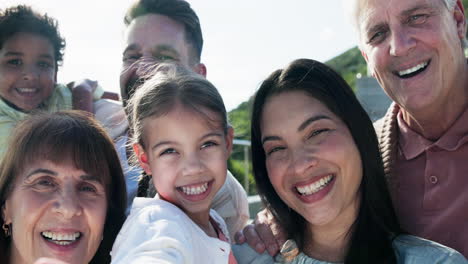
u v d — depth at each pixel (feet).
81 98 3.62
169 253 1.98
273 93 2.32
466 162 2.35
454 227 2.32
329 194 2.25
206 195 2.40
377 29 2.49
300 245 2.36
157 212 2.23
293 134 2.25
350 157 2.25
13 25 3.54
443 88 2.39
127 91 3.19
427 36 2.36
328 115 2.25
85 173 2.33
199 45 3.47
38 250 2.27
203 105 2.38
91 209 2.31
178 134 2.34
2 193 2.33
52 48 3.70
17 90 3.53
